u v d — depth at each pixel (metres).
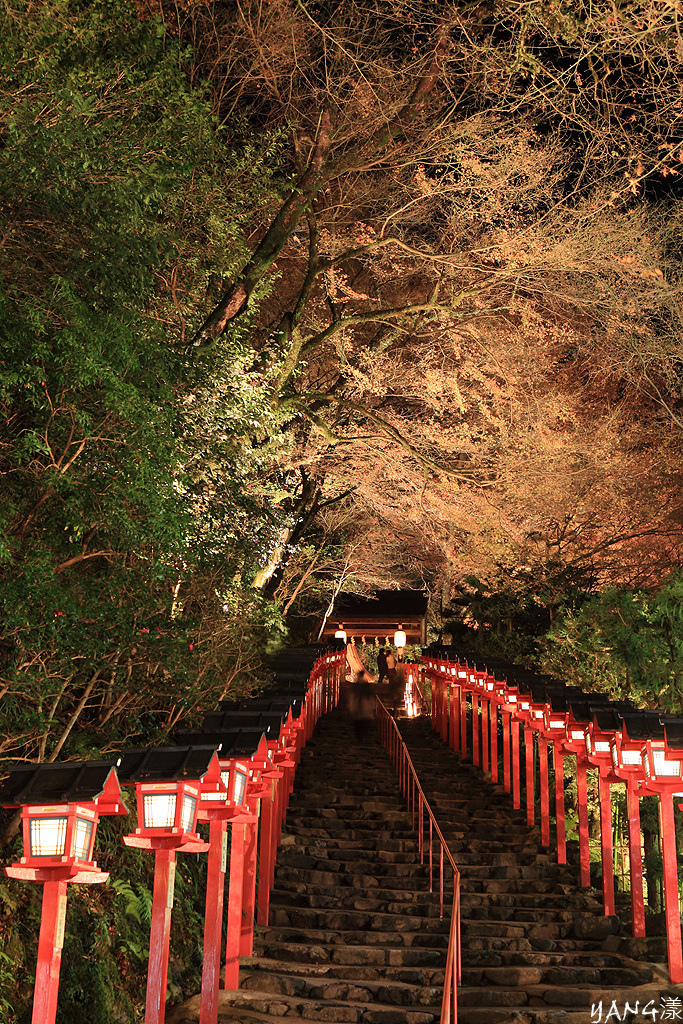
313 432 19.28
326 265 19.41
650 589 18.36
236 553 9.57
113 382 6.34
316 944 10.36
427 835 14.30
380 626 31.48
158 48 9.12
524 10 15.67
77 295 6.62
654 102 15.56
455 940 8.09
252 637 11.52
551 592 22.03
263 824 11.11
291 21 17.34
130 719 8.96
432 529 20.75
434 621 29.95
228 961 8.88
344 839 14.15
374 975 9.53
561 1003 9.05
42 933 5.16
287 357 17.12
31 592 6.51
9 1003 6.52
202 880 10.70
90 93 7.91
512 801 16.14
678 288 18.42
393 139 19.86
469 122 18.52
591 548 23.12
